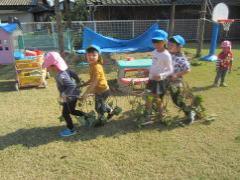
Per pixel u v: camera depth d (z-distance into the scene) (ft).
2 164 7.92
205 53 23.22
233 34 33.76
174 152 8.22
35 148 8.64
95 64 9.24
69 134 9.27
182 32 31.73
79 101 9.71
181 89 9.89
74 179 7.23
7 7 38.93
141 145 8.62
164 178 7.15
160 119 9.90
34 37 24.45
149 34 21.38
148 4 32.24
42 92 13.66
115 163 7.79
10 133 9.60
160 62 9.38
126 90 13.34
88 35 21.50
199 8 33.96
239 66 18.04
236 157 7.92
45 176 7.38
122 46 21.61
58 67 8.77
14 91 13.96
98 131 9.50
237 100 12.01
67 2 30.78
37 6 38.17
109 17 32.83
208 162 7.72
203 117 10.09
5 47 16.08
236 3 33.94
